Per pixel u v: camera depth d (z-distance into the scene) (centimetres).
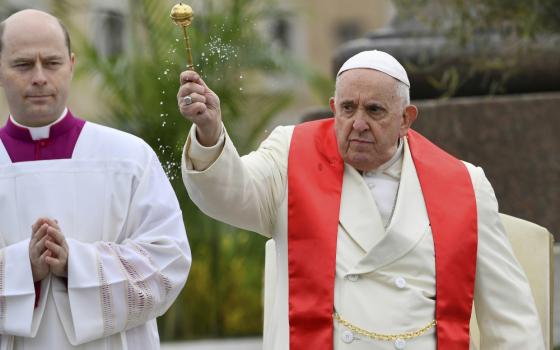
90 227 1503
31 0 4950
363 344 1466
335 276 1491
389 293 1483
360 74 1484
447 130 2406
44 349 1476
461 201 1538
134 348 1521
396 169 1545
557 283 2411
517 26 2378
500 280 1531
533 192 2398
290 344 1491
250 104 3350
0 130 1539
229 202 1475
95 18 4753
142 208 1519
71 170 1513
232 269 3325
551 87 2512
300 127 1585
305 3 8094
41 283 1472
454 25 2422
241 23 3106
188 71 1432
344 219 1507
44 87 1469
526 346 1517
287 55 3466
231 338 3219
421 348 1475
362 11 8306
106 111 3438
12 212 1497
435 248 1507
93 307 1461
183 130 2712
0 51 1475
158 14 3247
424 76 2520
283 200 1534
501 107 2405
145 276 1481
